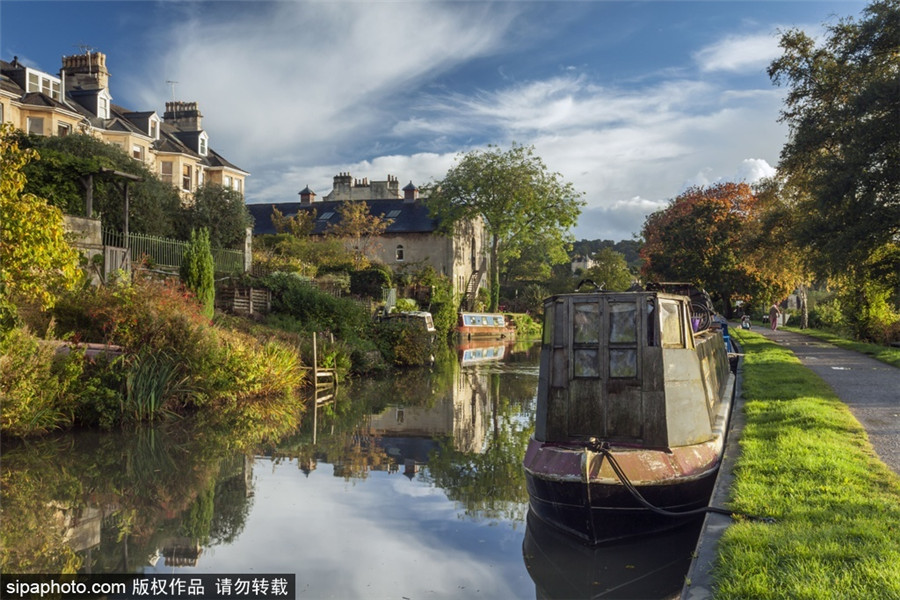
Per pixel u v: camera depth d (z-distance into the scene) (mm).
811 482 6906
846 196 24656
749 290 48594
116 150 28109
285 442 13297
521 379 24438
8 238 11039
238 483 10234
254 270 30156
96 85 37188
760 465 7621
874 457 7898
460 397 19906
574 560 7082
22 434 12531
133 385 14266
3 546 7484
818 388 13328
